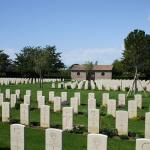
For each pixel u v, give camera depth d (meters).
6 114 19.95
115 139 15.88
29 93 30.38
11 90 42.59
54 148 11.84
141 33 60.22
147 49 58.94
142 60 58.50
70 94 36.97
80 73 95.69
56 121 20.38
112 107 21.61
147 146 10.61
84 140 15.43
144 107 26.64
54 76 87.88
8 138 15.72
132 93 36.78
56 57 91.19
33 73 78.62
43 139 15.57
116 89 43.47
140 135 16.67
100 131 17.09
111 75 95.69
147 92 40.00
